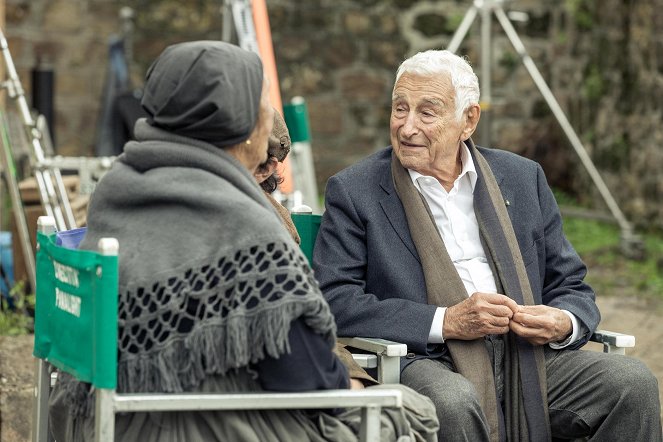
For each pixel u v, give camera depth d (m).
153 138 6.09
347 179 8.29
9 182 12.70
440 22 25.86
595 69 24.03
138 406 5.56
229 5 15.77
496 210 8.28
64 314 6.15
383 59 25.81
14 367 11.02
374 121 25.91
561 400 8.00
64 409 6.56
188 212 5.91
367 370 8.02
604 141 23.52
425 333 7.75
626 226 20.33
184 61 5.98
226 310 5.74
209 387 5.85
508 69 25.58
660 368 13.02
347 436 6.17
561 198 24.73
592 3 24.34
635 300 17.05
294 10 25.38
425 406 6.61
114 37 22.78
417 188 8.27
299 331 5.81
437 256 7.99
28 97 24.02
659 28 21.19
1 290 13.02
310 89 25.53
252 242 5.75
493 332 7.73
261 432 5.94
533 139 25.48
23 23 24.20
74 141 24.59
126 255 5.90
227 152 6.14
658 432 7.77
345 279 8.02
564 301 8.23
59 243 6.95
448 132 8.16
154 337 5.78
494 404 7.77
